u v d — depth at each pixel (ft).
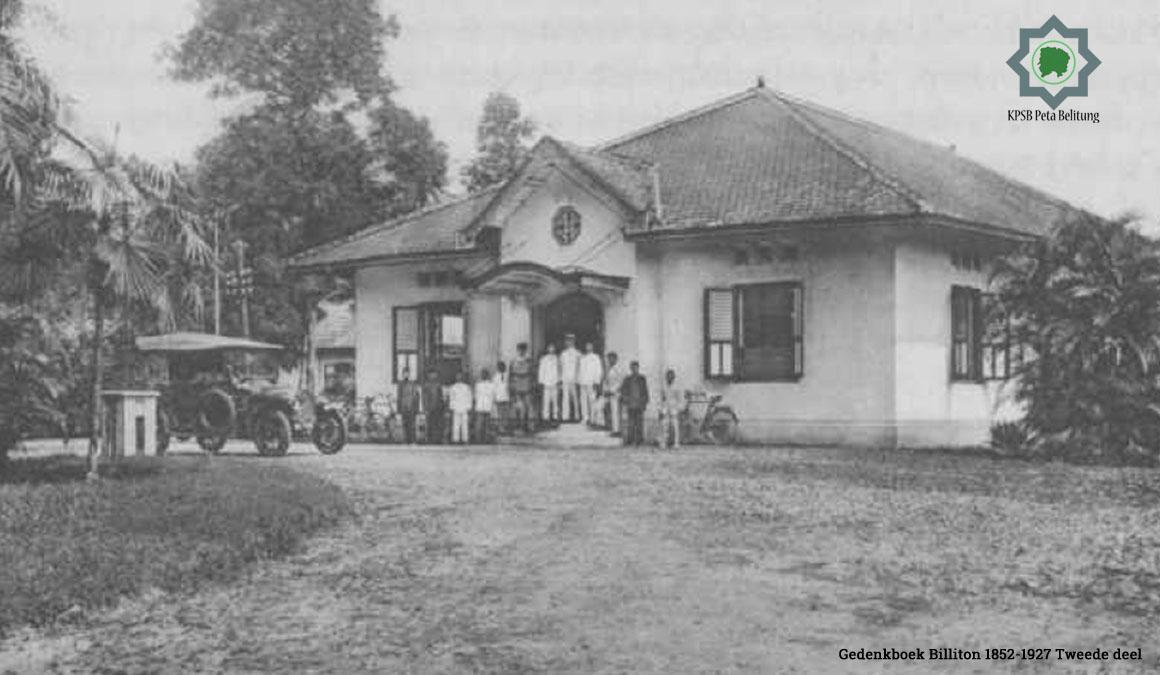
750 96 89.04
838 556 31.12
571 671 20.74
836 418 68.74
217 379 69.77
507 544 33.76
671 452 64.69
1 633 23.84
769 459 58.29
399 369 88.33
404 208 119.24
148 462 54.44
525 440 75.66
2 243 46.06
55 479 47.91
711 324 72.69
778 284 70.74
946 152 103.14
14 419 49.98
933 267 70.38
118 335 65.16
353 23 116.47
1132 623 24.00
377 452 68.54
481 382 78.18
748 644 22.39
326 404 70.08
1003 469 52.49
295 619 25.18
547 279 74.95
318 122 117.60
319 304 131.85
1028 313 59.41
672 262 74.08
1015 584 27.66
